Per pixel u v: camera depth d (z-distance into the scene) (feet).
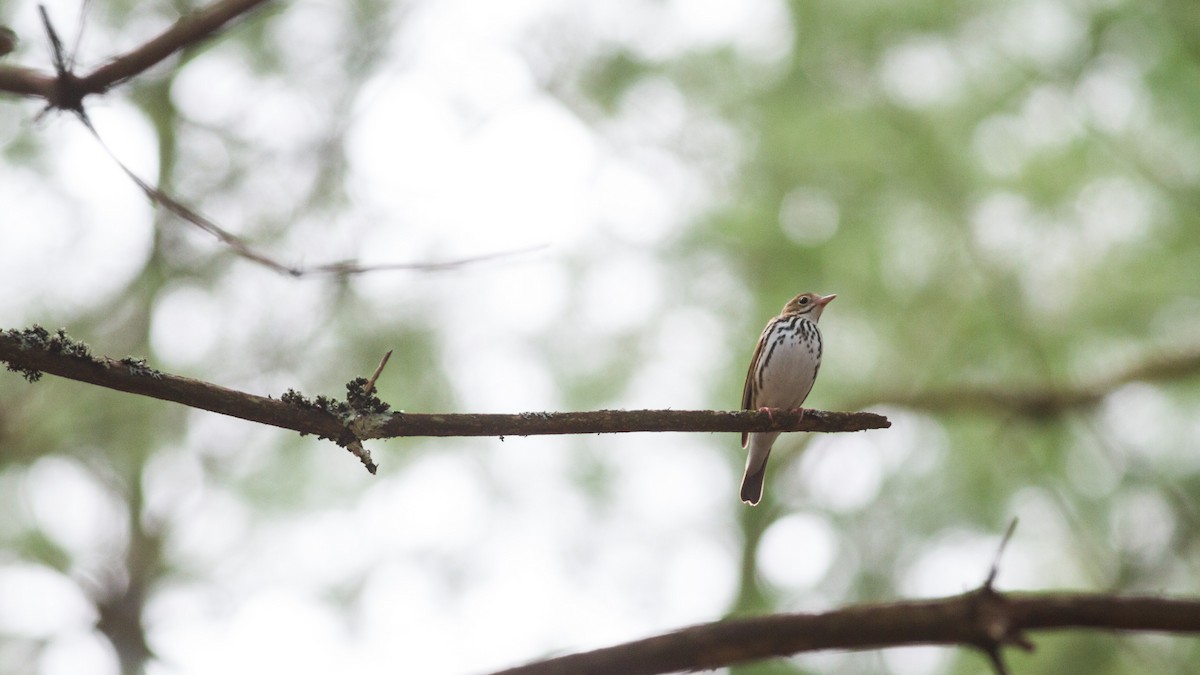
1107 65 41.22
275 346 40.14
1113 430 42.57
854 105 43.75
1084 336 43.11
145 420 39.65
